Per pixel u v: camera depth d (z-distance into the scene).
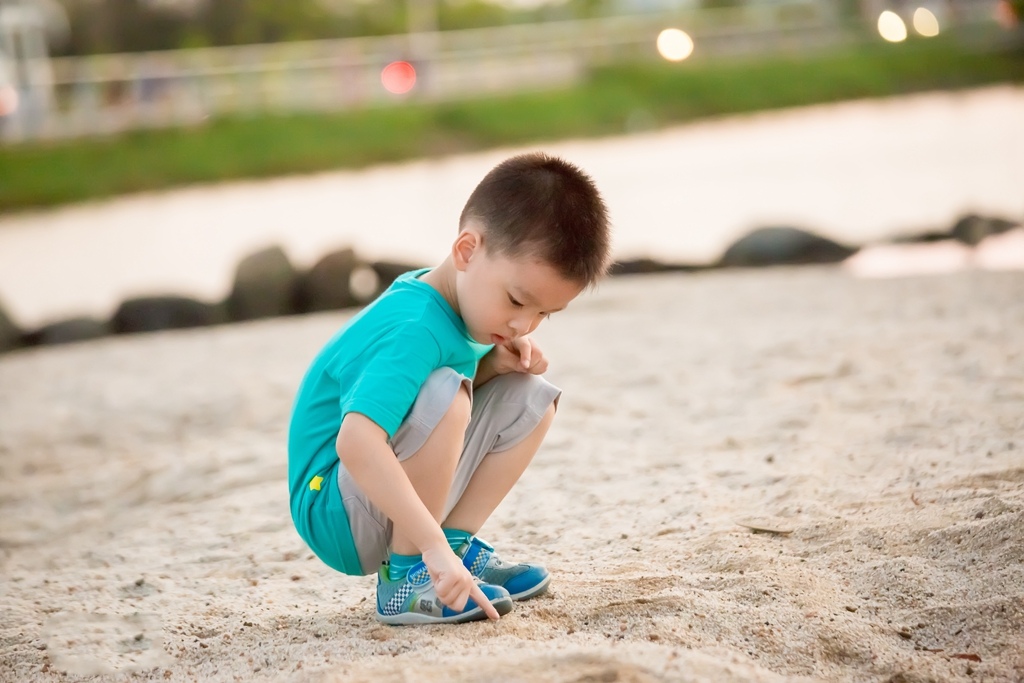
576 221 2.32
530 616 2.45
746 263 10.37
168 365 7.21
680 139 22.12
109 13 36.66
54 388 6.77
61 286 12.21
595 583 2.66
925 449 3.56
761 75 26.58
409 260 10.59
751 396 4.68
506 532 3.25
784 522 3.01
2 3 27.88
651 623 2.34
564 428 4.46
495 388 2.58
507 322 2.38
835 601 2.48
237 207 17.58
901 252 10.40
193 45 37.78
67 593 3.05
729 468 3.63
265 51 29.09
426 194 17.44
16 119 22.83
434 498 2.41
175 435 5.18
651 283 9.09
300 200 17.81
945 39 28.62
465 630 2.39
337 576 3.09
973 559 2.61
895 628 2.36
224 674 2.33
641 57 27.05
